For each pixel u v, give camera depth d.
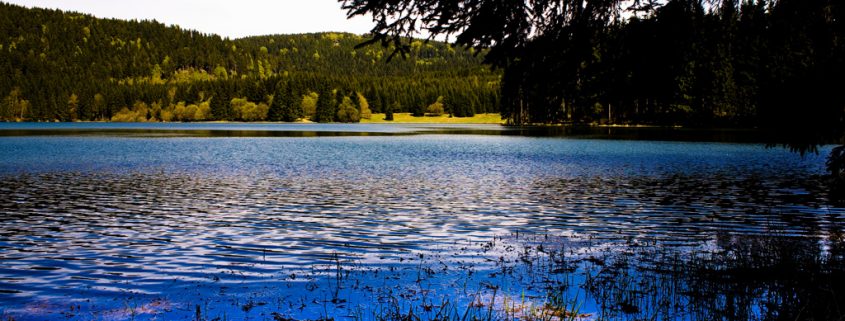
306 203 20.69
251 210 19.06
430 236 14.61
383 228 15.77
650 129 99.25
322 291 9.35
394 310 8.16
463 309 8.11
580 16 6.33
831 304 6.92
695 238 13.97
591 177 29.53
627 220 16.91
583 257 11.60
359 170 33.62
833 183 8.44
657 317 7.42
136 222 16.75
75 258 12.17
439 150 52.66
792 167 34.44
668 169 33.72
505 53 6.50
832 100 7.08
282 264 11.56
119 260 11.99
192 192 23.78
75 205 20.09
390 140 72.19
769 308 7.25
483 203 20.56
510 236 14.49
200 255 12.47
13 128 117.56
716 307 7.58
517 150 52.25
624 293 8.50
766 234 14.40
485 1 6.11
